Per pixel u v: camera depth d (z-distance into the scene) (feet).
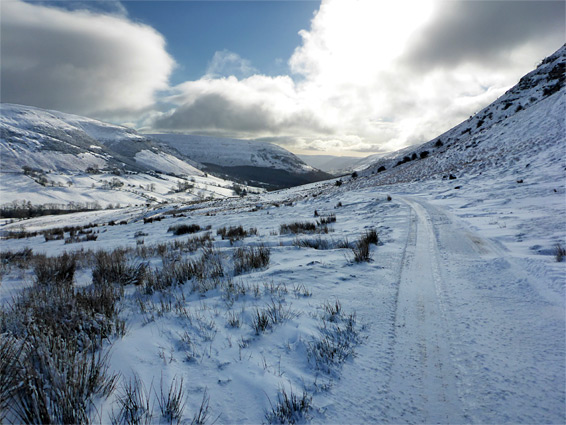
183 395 7.63
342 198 86.28
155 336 10.68
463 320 11.41
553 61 187.93
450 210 40.50
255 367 8.80
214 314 12.50
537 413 6.86
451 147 145.38
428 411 7.17
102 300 13.26
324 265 19.48
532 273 15.35
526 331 10.28
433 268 17.89
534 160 66.64
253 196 214.48
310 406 7.30
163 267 21.85
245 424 6.79
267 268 20.17
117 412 6.93
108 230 78.07
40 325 10.00
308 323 11.37
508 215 31.58
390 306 12.94
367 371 8.67
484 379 8.13
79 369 7.48
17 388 6.82
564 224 24.53
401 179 114.21
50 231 88.74
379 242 26.02
